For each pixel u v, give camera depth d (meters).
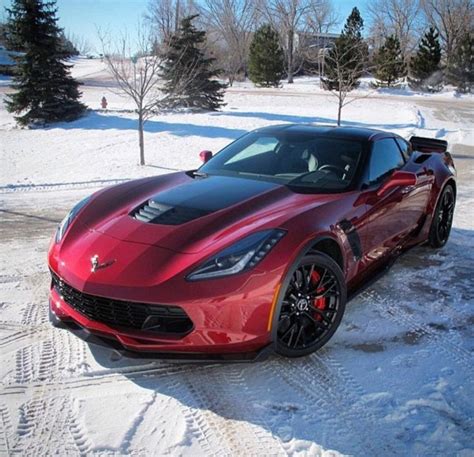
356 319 3.51
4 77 44.12
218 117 18.98
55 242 3.11
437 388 2.71
